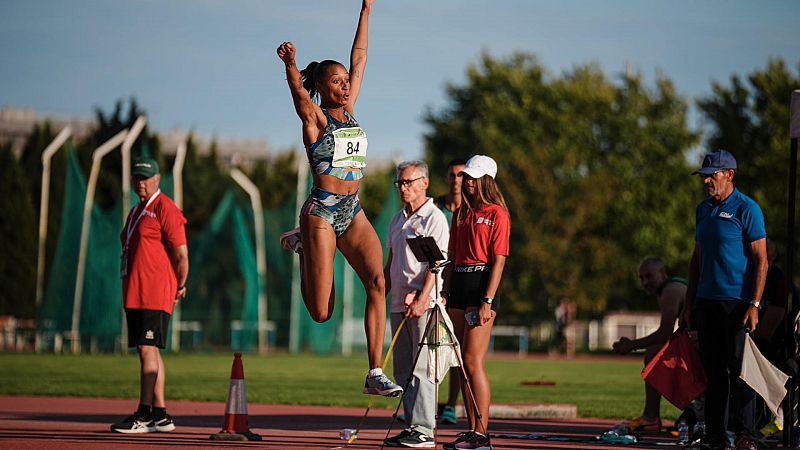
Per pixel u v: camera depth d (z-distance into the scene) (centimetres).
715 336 1714
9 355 5769
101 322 6059
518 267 8938
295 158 10869
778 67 9694
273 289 7950
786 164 9038
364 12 1555
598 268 8888
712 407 1705
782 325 1886
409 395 1761
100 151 6075
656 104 10081
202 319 7756
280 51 1361
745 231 1702
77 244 6069
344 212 1420
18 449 1605
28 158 8300
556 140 9838
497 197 1700
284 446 1700
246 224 8062
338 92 1407
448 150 11425
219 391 3158
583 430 2108
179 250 2011
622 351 2098
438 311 1645
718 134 9912
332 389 3353
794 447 1803
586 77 10475
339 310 6688
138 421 1934
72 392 3056
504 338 9044
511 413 2431
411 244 1636
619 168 9638
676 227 9462
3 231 7688
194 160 9825
